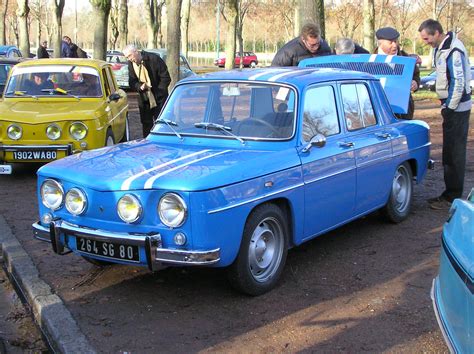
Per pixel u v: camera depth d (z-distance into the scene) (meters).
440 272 3.54
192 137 5.17
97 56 16.70
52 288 4.85
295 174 4.75
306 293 4.71
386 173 6.08
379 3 45.22
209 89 5.41
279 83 5.13
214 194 4.05
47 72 9.55
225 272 4.56
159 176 4.16
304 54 7.74
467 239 3.10
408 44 58.34
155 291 4.78
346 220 5.55
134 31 75.44
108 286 4.90
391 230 6.37
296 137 4.88
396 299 4.60
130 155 4.82
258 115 5.07
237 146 4.92
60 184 4.60
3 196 8.01
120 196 4.20
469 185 8.25
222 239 4.12
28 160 8.38
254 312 4.37
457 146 6.92
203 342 3.95
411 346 3.88
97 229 4.35
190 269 5.22
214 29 73.38
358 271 5.19
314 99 5.21
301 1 10.30
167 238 4.10
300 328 4.13
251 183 4.33
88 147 8.46
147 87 9.91
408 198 6.72
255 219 4.42
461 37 52.16
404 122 6.66
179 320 4.27
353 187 5.52
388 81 6.91
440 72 6.81
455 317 3.10
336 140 5.36
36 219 6.91
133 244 4.12
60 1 23.14
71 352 3.79
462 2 40.00
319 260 5.46
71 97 9.23
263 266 4.66
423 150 6.84
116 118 9.77
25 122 8.28
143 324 4.21
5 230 6.38
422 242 5.96
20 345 4.23
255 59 54.84
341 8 47.84
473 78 24.44
